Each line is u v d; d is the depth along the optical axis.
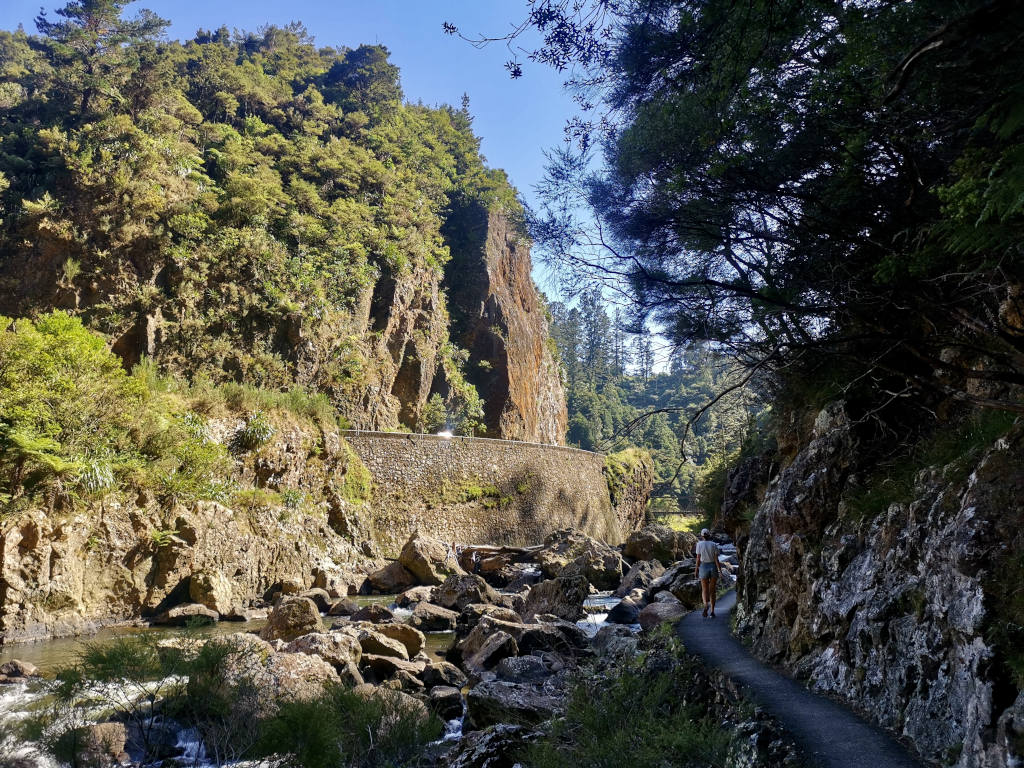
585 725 6.55
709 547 13.63
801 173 8.20
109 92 54.47
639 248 8.98
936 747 5.50
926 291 7.46
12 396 19.52
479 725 9.94
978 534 5.57
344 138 74.88
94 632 18.53
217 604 21.62
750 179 8.12
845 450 9.45
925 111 6.58
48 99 57.25
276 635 16.55
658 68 6.51
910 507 7.20
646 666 8.70
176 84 67.56
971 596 5.36
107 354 23.77
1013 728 4.44
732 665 8.98
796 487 9.88
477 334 73.88
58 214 42.09
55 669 13.73
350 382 51.88
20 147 49.75
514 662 12.87
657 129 7.75
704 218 8.62
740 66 6.08
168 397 27.84
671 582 20.66
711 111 7.27
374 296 59.12
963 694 5.28
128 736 7.61
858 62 5.93
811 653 8.37
